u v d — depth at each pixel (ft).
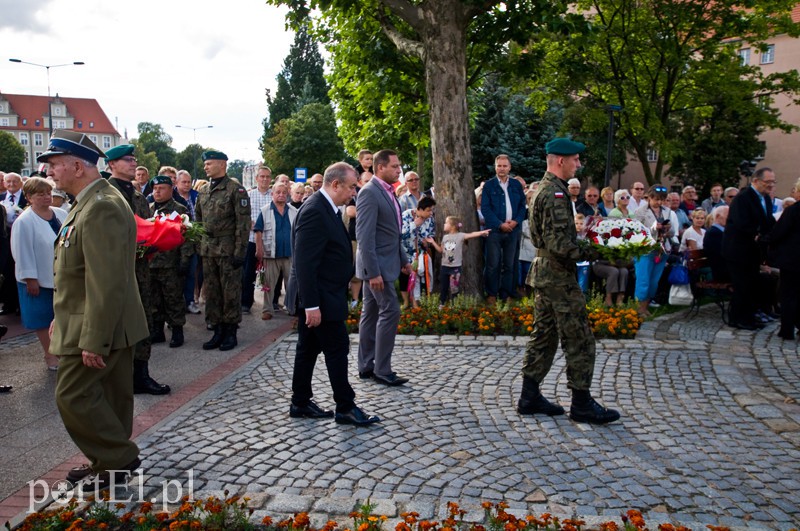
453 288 30.94
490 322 25.82
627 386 19.12
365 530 10.02
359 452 14.29
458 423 16.11
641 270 29.35
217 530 10.45
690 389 18.88
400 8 31.73
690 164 115.75
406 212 30.40
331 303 15.60
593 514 11.44
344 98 68.95
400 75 49.03
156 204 26.17
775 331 26.73
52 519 10.73
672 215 35.53
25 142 377.91
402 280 31.32
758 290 29.32
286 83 206.69
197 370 21.17
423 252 30.63
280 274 31.37
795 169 129.70
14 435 15.44
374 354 20.08
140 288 18.86
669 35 68.03
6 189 34.32
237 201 23.62
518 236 32.89
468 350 23.38
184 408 17.26
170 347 24.43
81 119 393.50
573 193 33.19
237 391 18.83
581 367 16.01
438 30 30.78
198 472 13.20
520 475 13.09
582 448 14.52
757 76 73.36
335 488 12.53
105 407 12.07
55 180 11.95
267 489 12.48
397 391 18.72
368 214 18.57
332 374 15.94
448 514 11.30
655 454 14.21
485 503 10.84
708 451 14.39
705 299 34.55
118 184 20.54
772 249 25.05
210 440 14.96
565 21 32.78
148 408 17.31
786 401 17.75
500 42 42.09
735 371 20.66
